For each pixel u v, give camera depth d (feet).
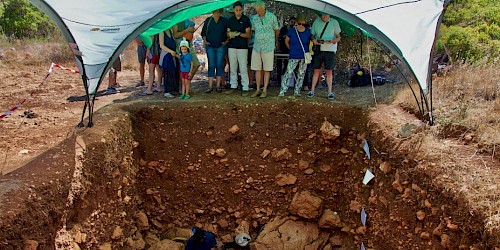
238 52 30.86
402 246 20.36
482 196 16.26
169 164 28.12
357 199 25.86
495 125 21.15
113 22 24.40
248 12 39.52
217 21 30.96
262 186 28.50
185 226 28.12
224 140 28.48
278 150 28.58
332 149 28.48
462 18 39.14
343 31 35.73
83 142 21.84
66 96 32.42
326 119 28.60
